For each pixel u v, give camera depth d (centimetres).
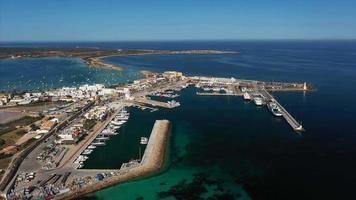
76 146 15925
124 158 14650
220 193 11769
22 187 11738
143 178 12862
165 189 12062
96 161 14300
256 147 16012
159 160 14288
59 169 13275
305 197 11394
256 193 11731
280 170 13462
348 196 11369
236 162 14325
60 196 11300
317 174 13025
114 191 11862
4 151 14812
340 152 15138
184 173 13325
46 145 15862
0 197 11006
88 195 11550
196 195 11644
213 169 13675
